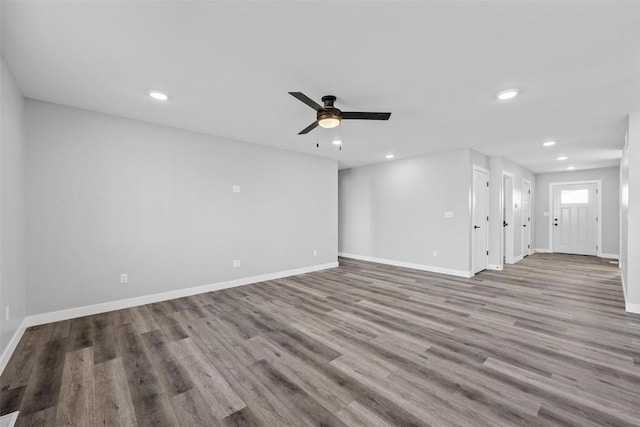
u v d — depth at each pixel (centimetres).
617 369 209
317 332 275
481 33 184
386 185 634
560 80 248
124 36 189
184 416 164
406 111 322
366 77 245
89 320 306
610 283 459
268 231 491
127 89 269
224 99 292
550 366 213
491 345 247
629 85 255
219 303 364
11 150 239
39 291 294
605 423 155
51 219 300
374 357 228
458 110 319
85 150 321
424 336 265
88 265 322
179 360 225
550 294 398
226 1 156
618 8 159
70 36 188
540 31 181
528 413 164
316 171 571
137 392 186
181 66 228
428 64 224
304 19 172
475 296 390
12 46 199
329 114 262
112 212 338
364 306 350
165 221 378
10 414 165
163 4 158
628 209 328
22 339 260
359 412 166
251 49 204
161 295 374
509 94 275
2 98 214
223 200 435
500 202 572
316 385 192
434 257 551
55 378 201
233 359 226
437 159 544
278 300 376
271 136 429
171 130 383
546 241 811
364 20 172
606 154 548
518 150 521
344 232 735
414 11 164
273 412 167
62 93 278
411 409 168
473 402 174
